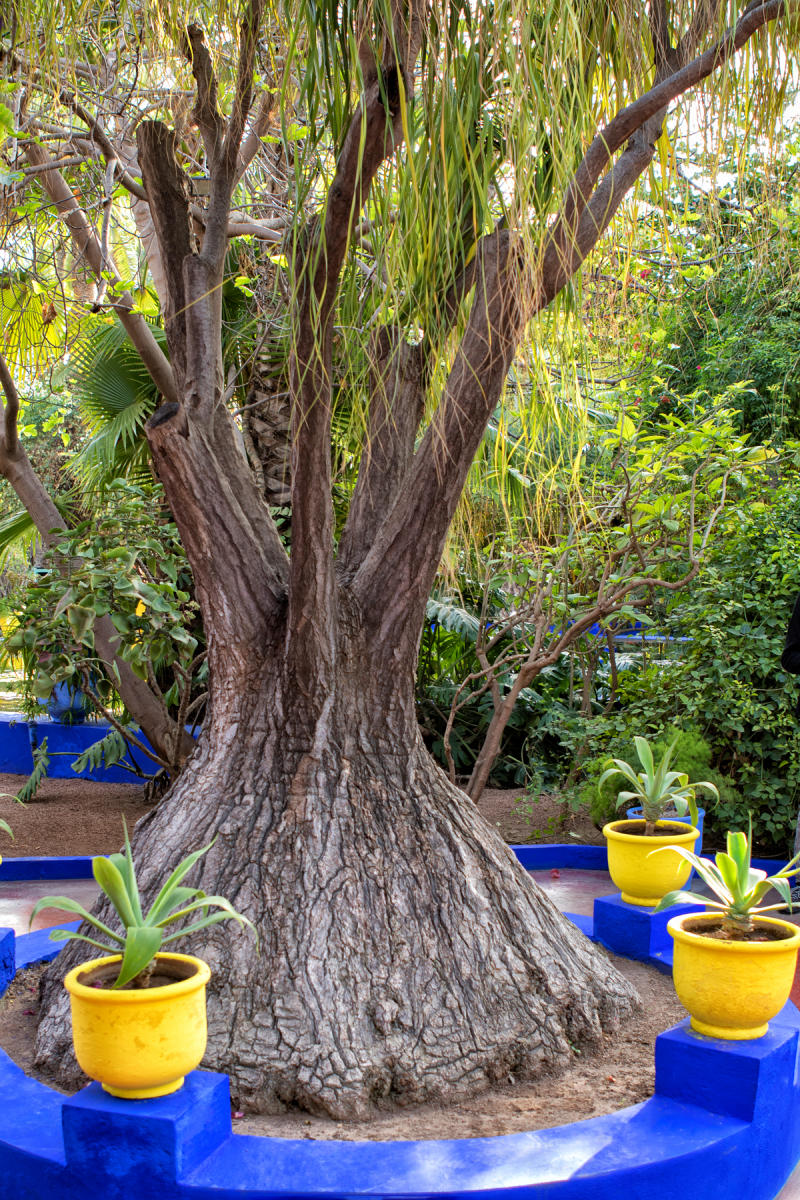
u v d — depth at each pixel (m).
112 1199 2.00
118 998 1.96
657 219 3.46
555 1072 2.68
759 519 5.85
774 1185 2.37
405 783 3.15
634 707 6.10
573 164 2.35
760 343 7.38
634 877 3.60
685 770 5.48
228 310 6.38
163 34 3.43
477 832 3.20
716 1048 2.31
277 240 4.77
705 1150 2.12
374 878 2.87
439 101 2.23
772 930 2.47
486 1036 2.63
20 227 5.14
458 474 3.12
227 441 3.55
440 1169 2.03
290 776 3.04
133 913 2.18
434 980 2.71
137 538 5.10
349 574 3.49
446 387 3.02
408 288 2.48
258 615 3.27
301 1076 2.42
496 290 2.80
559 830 6.35
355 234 2.54
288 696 3.13
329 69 2.32
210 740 3.24
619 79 2.61
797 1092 2.50
